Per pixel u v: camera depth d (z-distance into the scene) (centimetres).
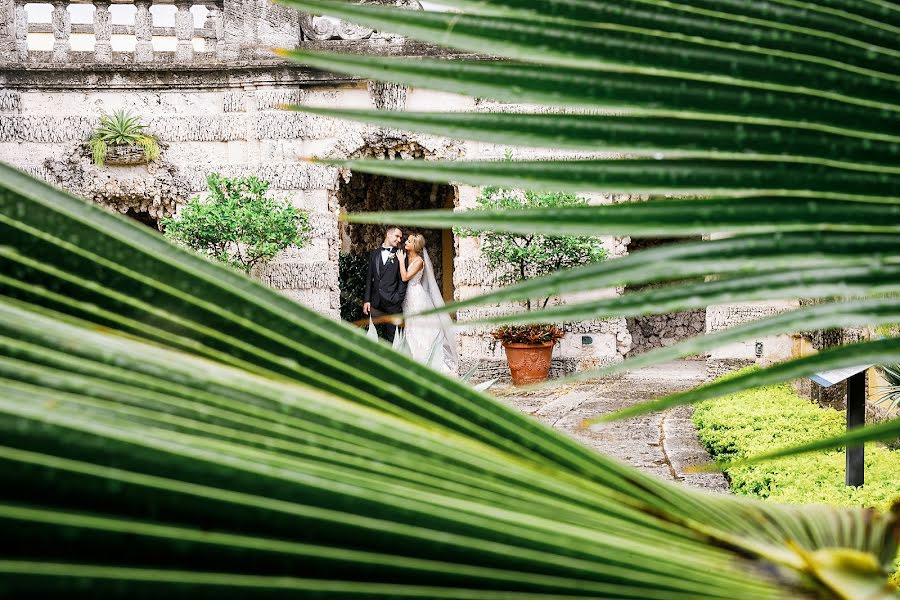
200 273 54
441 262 1795
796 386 976
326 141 1373
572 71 50
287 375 54
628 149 50
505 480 53
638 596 49
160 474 39
